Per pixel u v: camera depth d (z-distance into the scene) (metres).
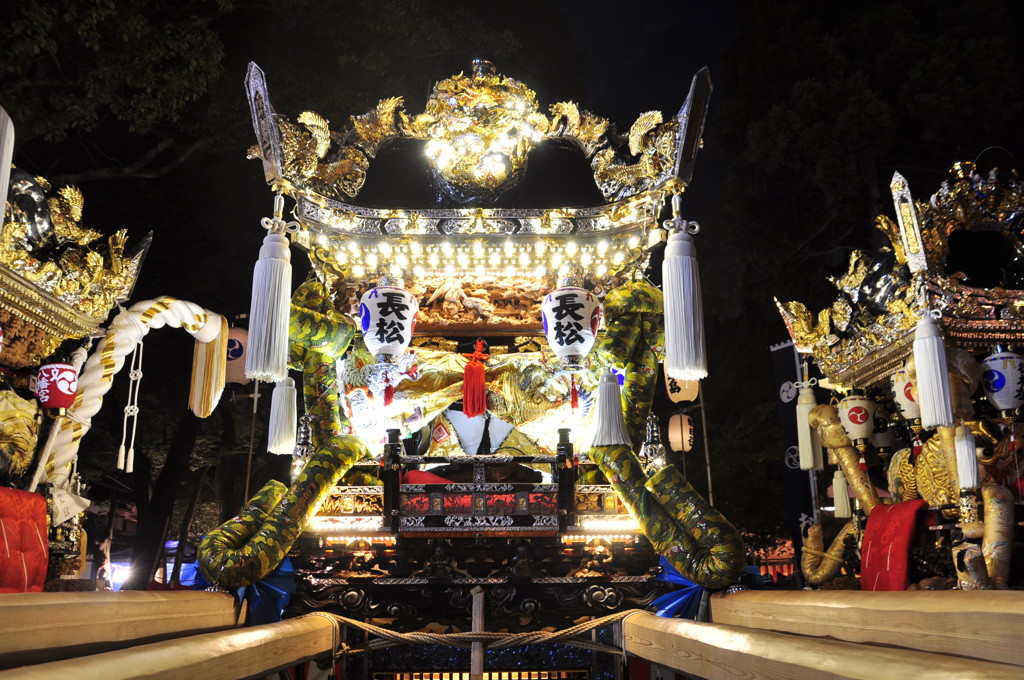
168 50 10.59
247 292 15.37
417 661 4.47
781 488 15.34
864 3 15.91
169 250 14.51
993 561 4.06
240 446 16.58
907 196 4.49
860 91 14.02
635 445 4.64
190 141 13.76
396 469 4.16
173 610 3.00
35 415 4.69
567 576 4.24
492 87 5.00
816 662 1.80
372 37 13.63
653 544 4.12
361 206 4.87
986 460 4.47
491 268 5.10
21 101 9.73
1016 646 1.59
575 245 4.97
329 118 13.40
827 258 15.71
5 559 3.83
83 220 13.45
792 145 14.39
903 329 4.71
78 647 2.26
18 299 4.41
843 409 5.54
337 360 4.80
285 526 3.97
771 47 15.31
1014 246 4.86
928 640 1.94
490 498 4.18
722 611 3.81
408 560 4.26
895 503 5.09
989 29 14.80
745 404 17.78
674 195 4.10
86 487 6.50
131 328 5.37
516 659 4.43
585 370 4.70
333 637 3.95
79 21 9.55
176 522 21.52
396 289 4.45
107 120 13.34
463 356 4.84
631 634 3.83
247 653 2.63
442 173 5.12
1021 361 4.44
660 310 4.61
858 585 5.41
